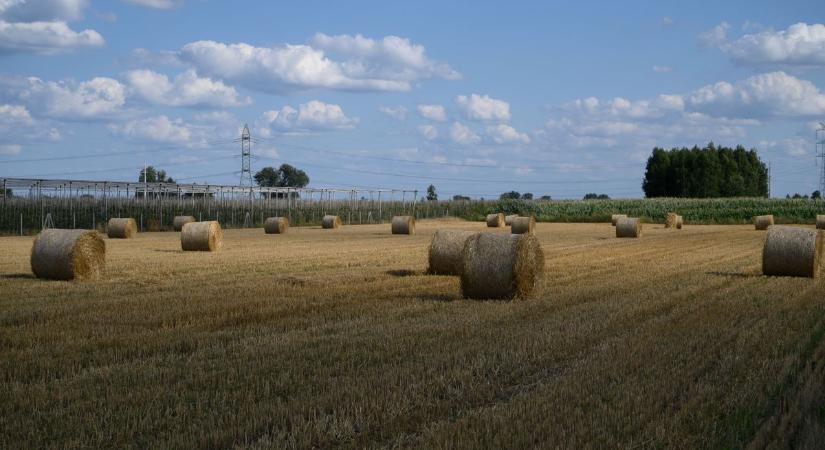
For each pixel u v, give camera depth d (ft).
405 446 20.30
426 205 272.92
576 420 22.35
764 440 20.92
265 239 125.29
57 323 38.63
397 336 34.86
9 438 20.72
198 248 93.40
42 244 59.93
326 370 28.17
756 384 26.32
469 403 24.25
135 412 22.99
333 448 20.25
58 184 156.56
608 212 253.44
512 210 265.95
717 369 28.63
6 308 43.32
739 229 174.50
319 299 47.91
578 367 28.78
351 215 239.30
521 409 23.16
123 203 178.81
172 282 58.08
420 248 100.22
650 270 68.85
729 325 38.06
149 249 97.30
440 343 33.24
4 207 151.84
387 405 23.66
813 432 21.40
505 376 27.61
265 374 27.76
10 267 69.87
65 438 20.72
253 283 57.31
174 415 22.97
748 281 59.47
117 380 26.84
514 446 20.10
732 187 367.66
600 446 20.34
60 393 24.98
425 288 54.54
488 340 33.91
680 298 48.65
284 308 43.68
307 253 90.27
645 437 21.09
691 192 367.66
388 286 55.57
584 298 48.83
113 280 59.72
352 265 73.97
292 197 276.21
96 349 32.24
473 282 48.24
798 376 27.61
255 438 20.98
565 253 91.40
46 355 30.94
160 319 39.83
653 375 27.63
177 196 204.33
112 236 127.65
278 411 22.81
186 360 30.09
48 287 54.44
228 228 187.42
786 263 62.90
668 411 23.26
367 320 39.58
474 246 48.55
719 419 22.68
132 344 33.22
